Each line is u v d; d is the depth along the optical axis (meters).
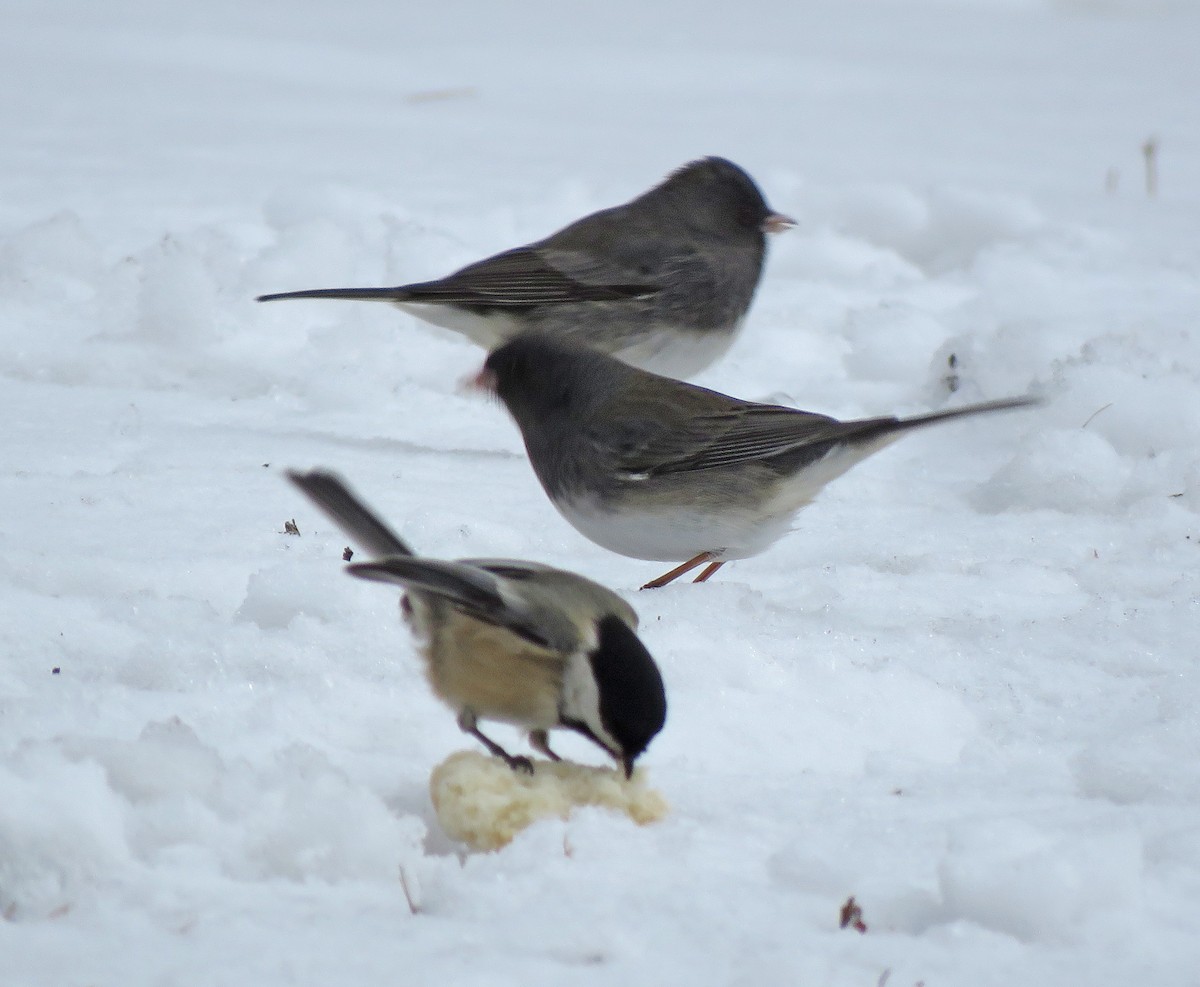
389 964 5.41
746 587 10.08
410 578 6.54
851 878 6.33
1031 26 48.91
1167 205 24.98
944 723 8.46
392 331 17.22
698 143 29.03
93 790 6.20
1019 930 5.99
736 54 40.50
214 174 24.20
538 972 5.43
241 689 8.11
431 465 13.56
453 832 6.66
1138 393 14.48
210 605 9.36
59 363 15.62
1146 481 13.07
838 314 19.08
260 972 5.32
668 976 5.46
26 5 40.69
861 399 16.36
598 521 10.95
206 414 14.76
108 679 8.27
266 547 10.67
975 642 9.54
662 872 6.36
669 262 15.02
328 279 18.28
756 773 7.75
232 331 16.61
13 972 5.27
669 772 7.48
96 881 6.00
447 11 45.38
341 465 13.20
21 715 7.48
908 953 5.71
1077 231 22.05
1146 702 8.70
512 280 14.88
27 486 11.76
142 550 10.42
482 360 16.72
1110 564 11.28
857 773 7.93
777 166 26.95
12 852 6.04
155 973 5.29
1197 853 6.61
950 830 6.48
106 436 13.48
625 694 6.75
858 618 10.04
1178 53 43.50
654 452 10.70
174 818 6.30
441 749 7.72
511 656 6.89
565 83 35.41
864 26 47.28
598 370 11.05
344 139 27.88
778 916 6.01
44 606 8.91
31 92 30.23
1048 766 7.93
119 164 24.50
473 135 28.92
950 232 22.81
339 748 7.59
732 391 16.22
